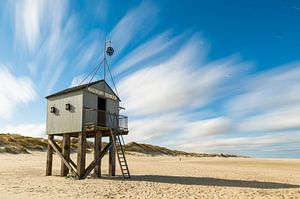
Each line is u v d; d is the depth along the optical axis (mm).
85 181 19656
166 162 50594
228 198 13500
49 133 23609
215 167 38000
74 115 22000
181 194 14328
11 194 14055
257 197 13906
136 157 64062
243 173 28578
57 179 20781
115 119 23734
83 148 21281
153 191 15219
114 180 20391
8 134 60406
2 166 31516
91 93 22453
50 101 24172
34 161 39969
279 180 22312
